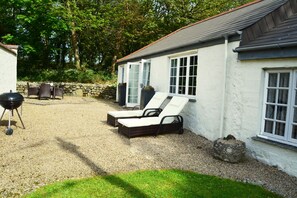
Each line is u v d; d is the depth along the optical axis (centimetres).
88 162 490
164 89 1045
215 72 693
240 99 595
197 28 1152
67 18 1983
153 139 693
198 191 387
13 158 492
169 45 1041
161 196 365
